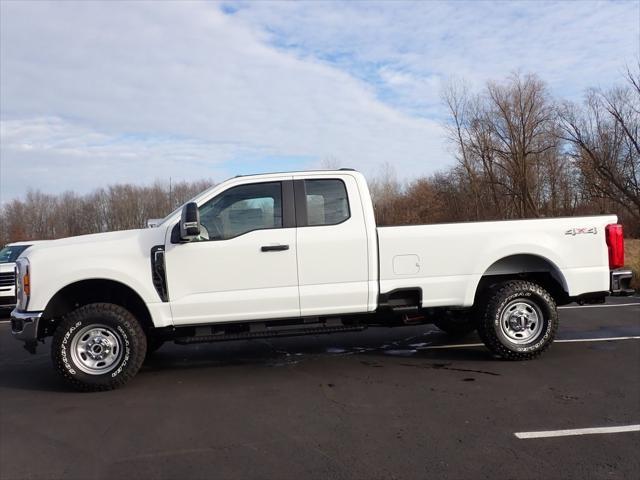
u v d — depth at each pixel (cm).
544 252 600
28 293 535
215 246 551
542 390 507
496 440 395
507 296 600
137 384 567
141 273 546
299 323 591
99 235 569
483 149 4178
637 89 2723
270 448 390
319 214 576
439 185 4666
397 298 595
